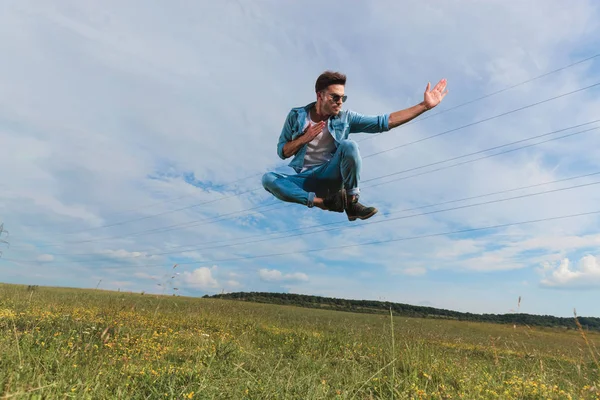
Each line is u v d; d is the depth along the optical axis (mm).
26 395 2834
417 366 6270
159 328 8797
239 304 19703
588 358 7582
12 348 4547
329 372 5785
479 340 13289
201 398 3658
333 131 3590
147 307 13250
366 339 9602
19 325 7148
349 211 3658
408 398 4441
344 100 3562
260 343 8953
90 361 4430
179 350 6348
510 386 5148
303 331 11109
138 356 5547
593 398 4598
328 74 3508
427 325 17297
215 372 4684
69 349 5105
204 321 11414
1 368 3635
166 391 3852
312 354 7750
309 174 3725
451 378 5777
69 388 3287
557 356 8789
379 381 4961
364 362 6605
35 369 3748
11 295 12648
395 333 10508
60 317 8234
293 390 4199
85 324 7457
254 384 4156
